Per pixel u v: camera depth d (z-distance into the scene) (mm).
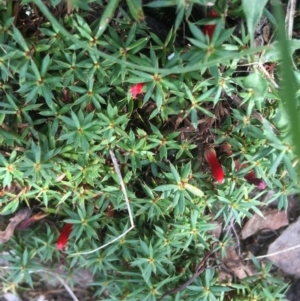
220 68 141
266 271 193
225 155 170
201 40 122
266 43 142
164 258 180
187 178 161
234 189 171
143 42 136
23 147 159
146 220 186
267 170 165
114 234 181
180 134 162
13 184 168
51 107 146
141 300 187
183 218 178
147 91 141
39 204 186
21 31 144
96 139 157
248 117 148
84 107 149
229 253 210
